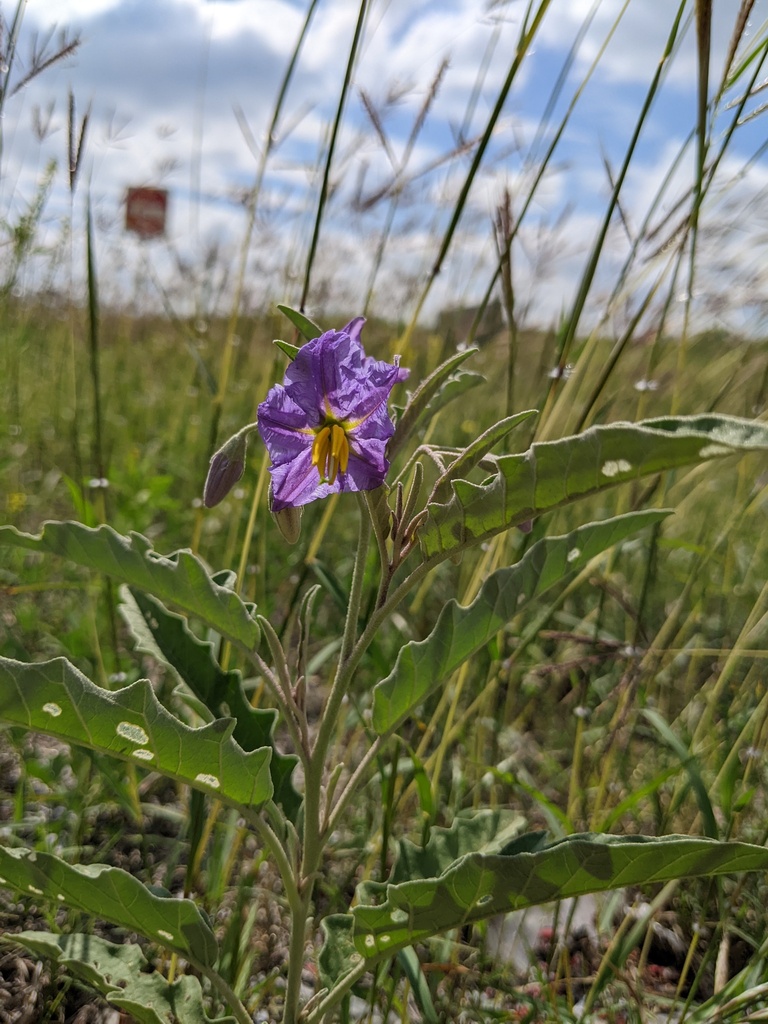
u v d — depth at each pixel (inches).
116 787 9.1
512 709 13.1
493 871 5.1
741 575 14.7
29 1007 7.5
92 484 11.6
